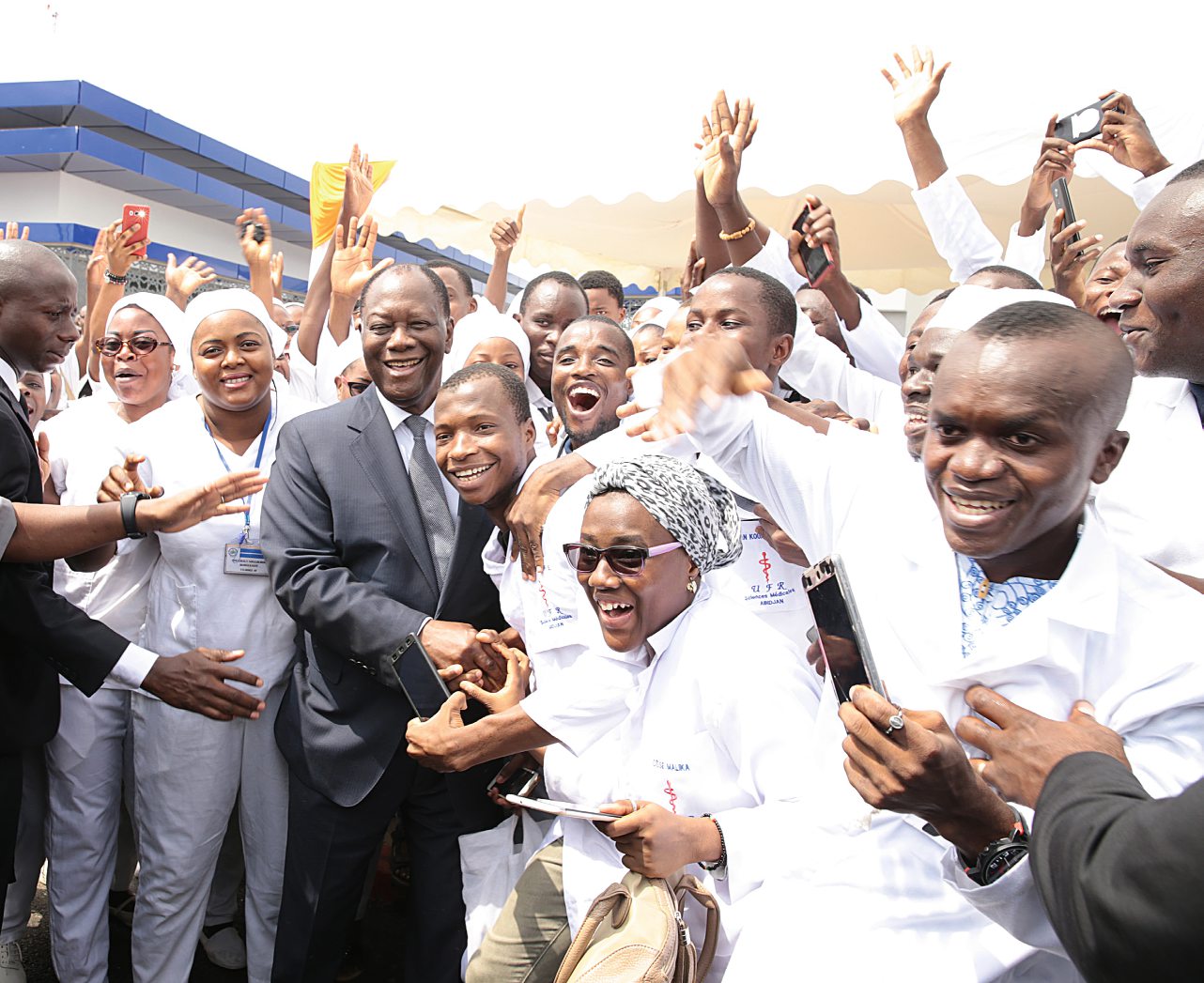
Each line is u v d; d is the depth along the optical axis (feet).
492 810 10.00
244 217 17.57
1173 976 2.96
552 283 15.07
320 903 10.11
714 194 12.53
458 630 9.45
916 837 5.78
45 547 9.55
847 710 4.82
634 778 7.47
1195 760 4.90
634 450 8.93
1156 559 7.29
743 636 7.24
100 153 48.65
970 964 5.47
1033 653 5.14
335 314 17.28
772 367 10.07
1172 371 7.43
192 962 11.04
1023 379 4.71
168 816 10.64
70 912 11.19
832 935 5.74
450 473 9.38
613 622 7.30
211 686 10.36
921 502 5.87
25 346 10.71
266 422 11.98
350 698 10.05
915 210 26.03
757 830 6.54
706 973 6.97
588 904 7.56
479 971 8.32
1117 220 24.58
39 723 10.16
